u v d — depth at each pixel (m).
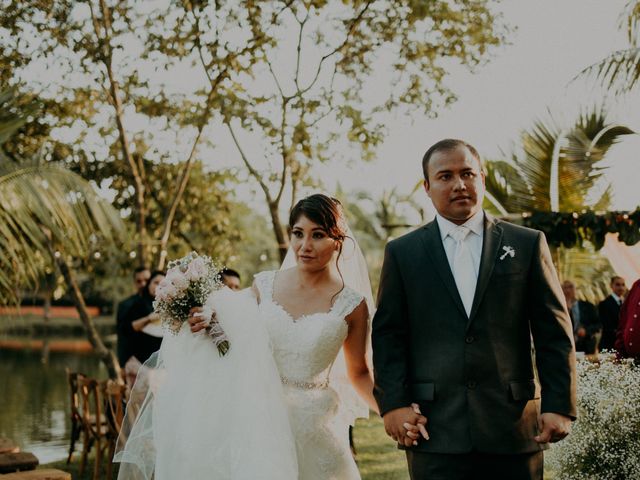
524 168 10.52
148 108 10.01
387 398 2.87
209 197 12.57
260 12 9.17
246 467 3.10
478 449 2.75
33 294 5.83
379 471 6.12
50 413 10.57
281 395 3.29
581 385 4.23
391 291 3.00
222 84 9.40
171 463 3.33
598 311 9.84
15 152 9.65
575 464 4.20
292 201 10.02
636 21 7.91
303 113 9.24
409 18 9.30
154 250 10.65
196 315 3.46
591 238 8.72
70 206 5.76
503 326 2.85
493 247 2.92
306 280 3.57
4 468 4.88
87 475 6.81
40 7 9.12
